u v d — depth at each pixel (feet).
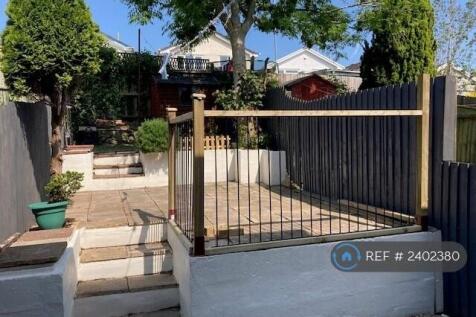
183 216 12.10
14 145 12.36
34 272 8.66
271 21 32.04
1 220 10.58
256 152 24.47
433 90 11.51
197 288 9.15
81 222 13.52
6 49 13.52
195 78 43.16
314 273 10.05
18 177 12.67
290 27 32.53
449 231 10.93
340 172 17.16
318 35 33.78
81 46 14.26
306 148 20.42
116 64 41.11
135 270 11.98
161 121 23.48
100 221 13.66
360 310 10.49
